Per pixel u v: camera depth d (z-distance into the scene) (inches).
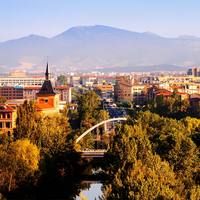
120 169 6860.2
